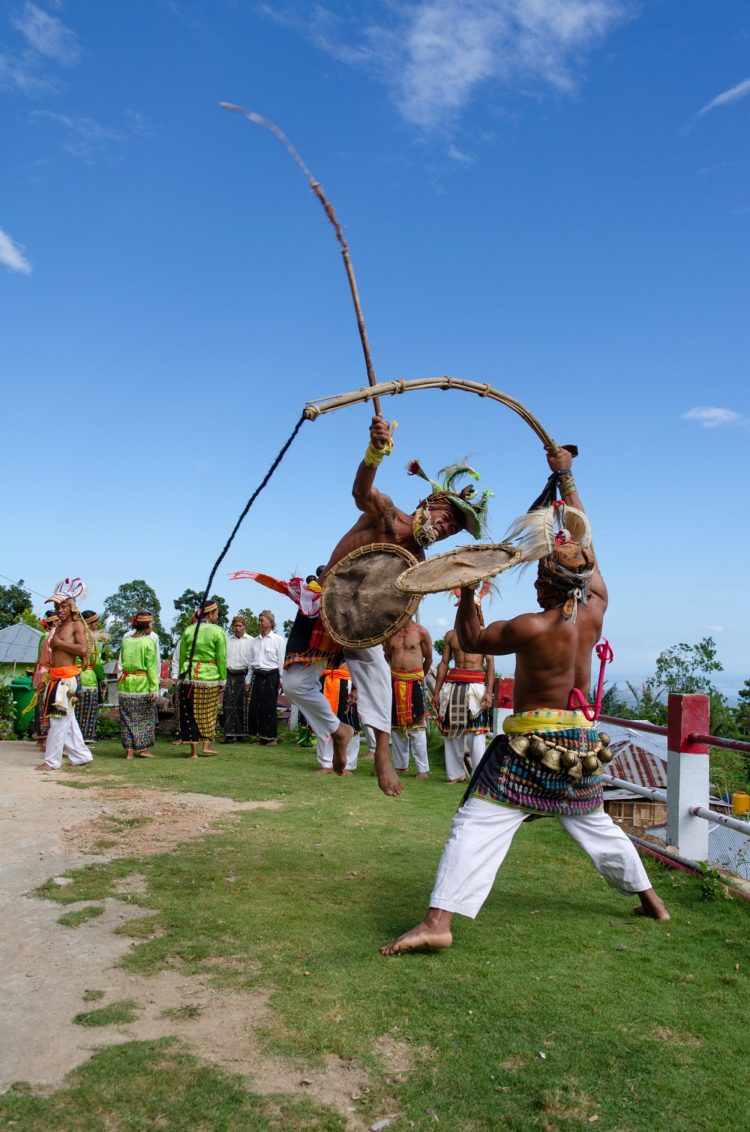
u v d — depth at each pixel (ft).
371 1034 10.92
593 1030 11.49
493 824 14.29
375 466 14.96
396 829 22.67
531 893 17.83
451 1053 10.59
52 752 31.65
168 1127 8.72
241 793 27.07
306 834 21.50
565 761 14.20
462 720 31.86
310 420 13.83
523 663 14.74
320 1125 8.93
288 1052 10.33
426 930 13.70
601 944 14.84
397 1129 9.00
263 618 42.73
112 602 153.89
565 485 16.70
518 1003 12.12
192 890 16.26
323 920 14.97
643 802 40.37
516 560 14.12
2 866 17.31
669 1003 12.57
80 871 17.17
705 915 16.83
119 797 25.55
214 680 36.76
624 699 65.72
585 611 15.02
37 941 13.38
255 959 13.05
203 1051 10.21
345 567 15.88
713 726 72.84
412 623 33.78
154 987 11.89
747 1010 12.50
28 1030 10.53
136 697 35.68
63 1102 9.01
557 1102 9.65
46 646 38.75
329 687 36.17
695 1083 10.35
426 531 15.52
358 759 38.29
